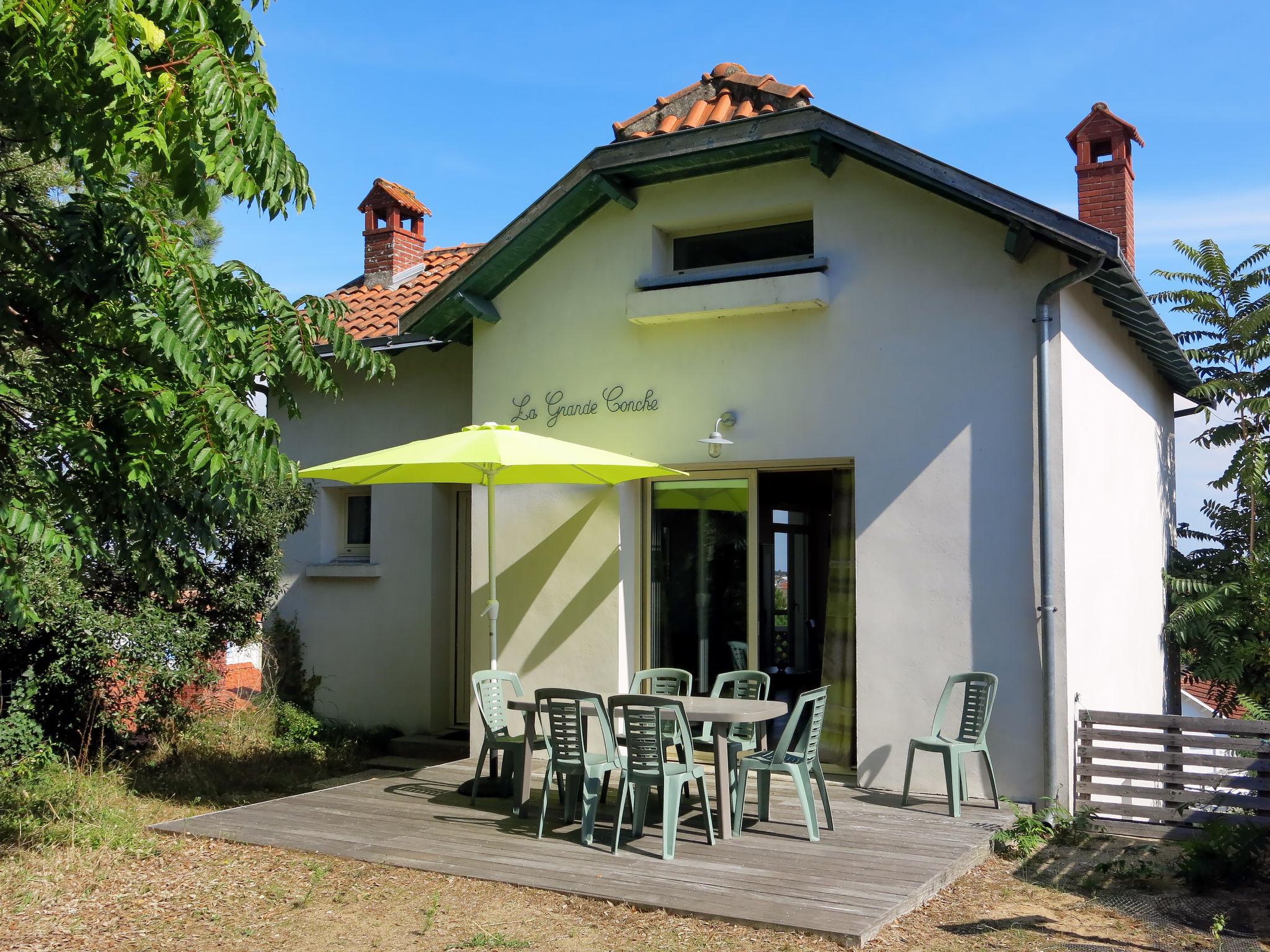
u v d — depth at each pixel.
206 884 6.66
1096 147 12.23
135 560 6.74
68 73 5.15
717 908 5.85
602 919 5.89
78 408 5.98
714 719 7.31
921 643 8.77
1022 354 8.58
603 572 9.96
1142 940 5.74
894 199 9.12
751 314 9.61
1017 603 8.45
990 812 8.08
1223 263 14.06
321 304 6.33
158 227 5.93
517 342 10.74
